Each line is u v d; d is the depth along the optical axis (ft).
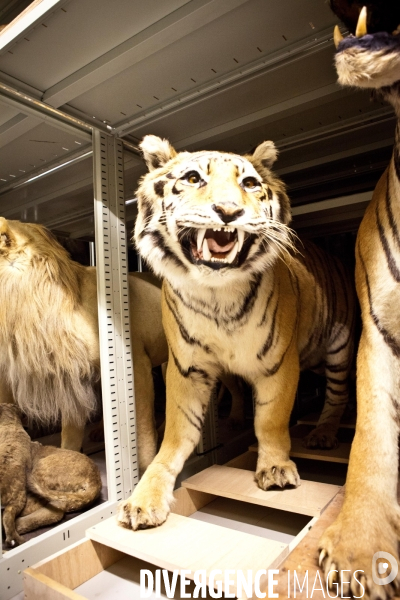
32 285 6.76
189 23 4.29
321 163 7.79
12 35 4.26
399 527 3.64
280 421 5.85
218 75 5.37
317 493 5.41
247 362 5.68
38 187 8.73
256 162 5.49
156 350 8.03
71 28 4.36
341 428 9.00
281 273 6.16
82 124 6.12
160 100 5.82
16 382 7.09
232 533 4.74
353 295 8.55
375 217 4.23
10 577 4.67
